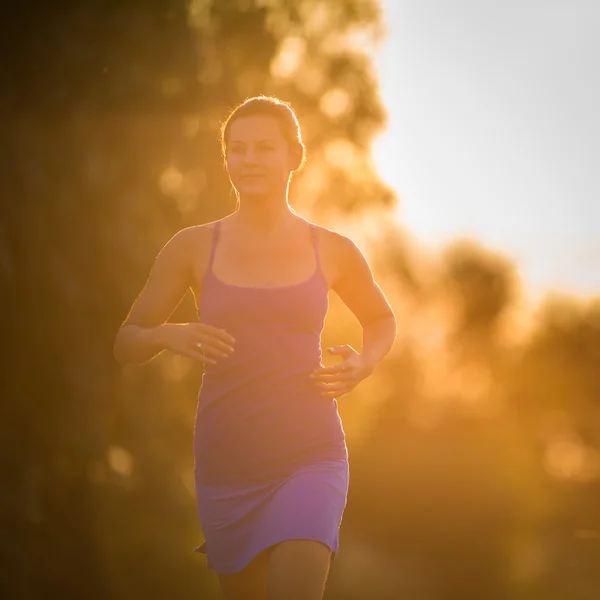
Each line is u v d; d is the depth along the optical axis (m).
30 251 37.56
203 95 42.09
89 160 37.47
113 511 40.09
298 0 66.75
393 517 107.00
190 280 12.25
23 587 37.41
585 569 85.56
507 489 116.69
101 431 38.72
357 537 105.50
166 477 42.19
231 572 12.01
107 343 39.50
